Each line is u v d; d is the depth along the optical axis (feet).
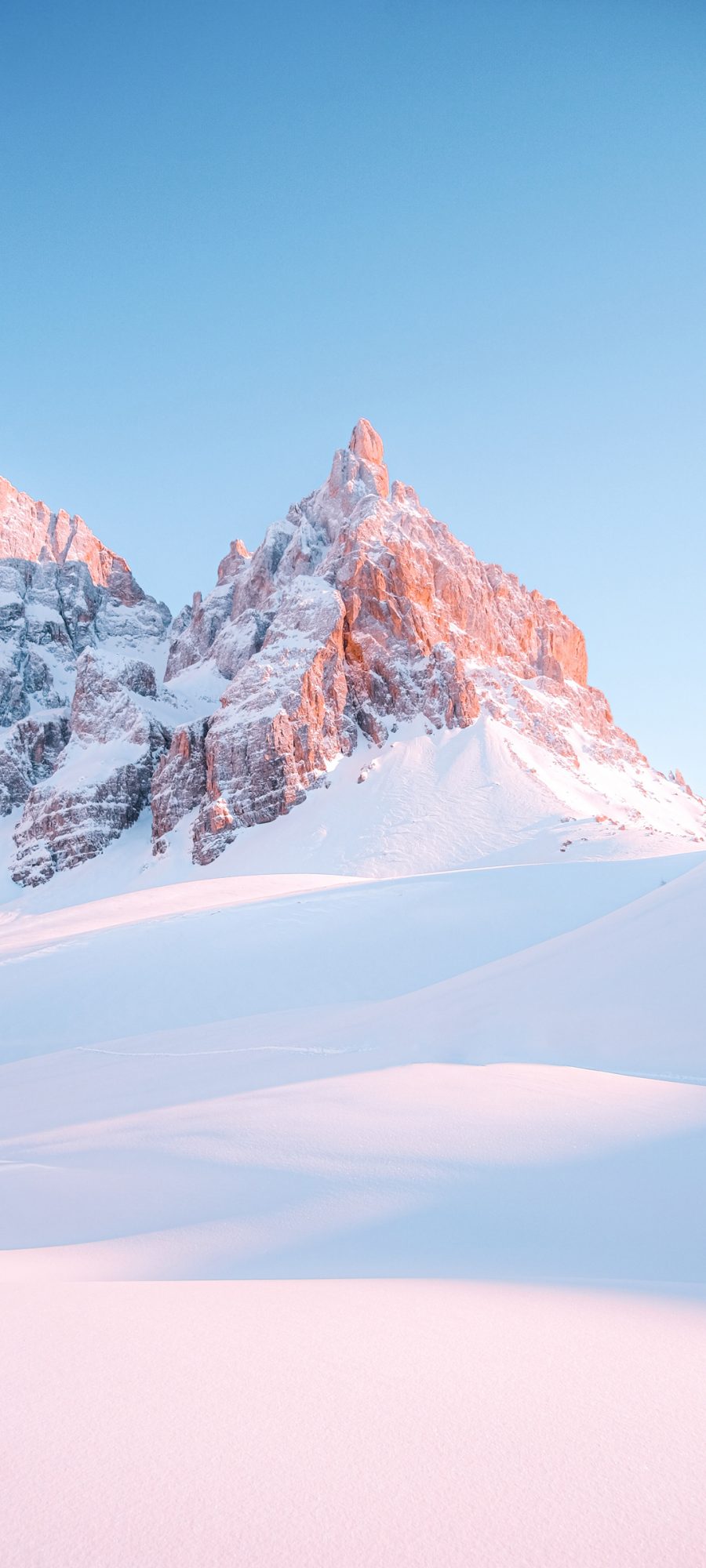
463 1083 40.45
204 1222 24.76
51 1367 10.36
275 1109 38.29
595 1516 6.64
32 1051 117.60
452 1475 7.40
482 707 509.35
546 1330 12.60
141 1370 10.22
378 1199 25.80
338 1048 61.11
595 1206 24.00
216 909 195.11
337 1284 16.38
